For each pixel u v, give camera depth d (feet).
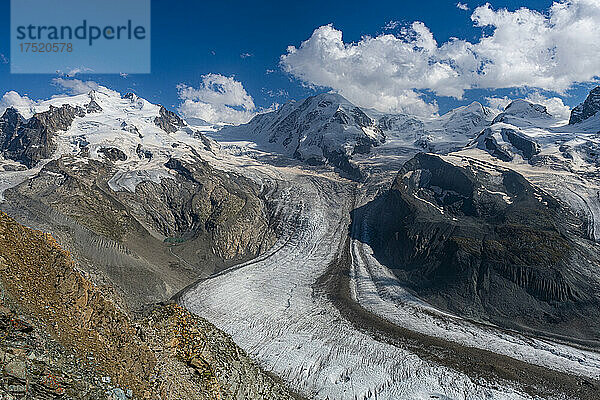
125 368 54.60
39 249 61.36
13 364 38.45
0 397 34.01
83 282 62.75
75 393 41.93
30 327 44.80
